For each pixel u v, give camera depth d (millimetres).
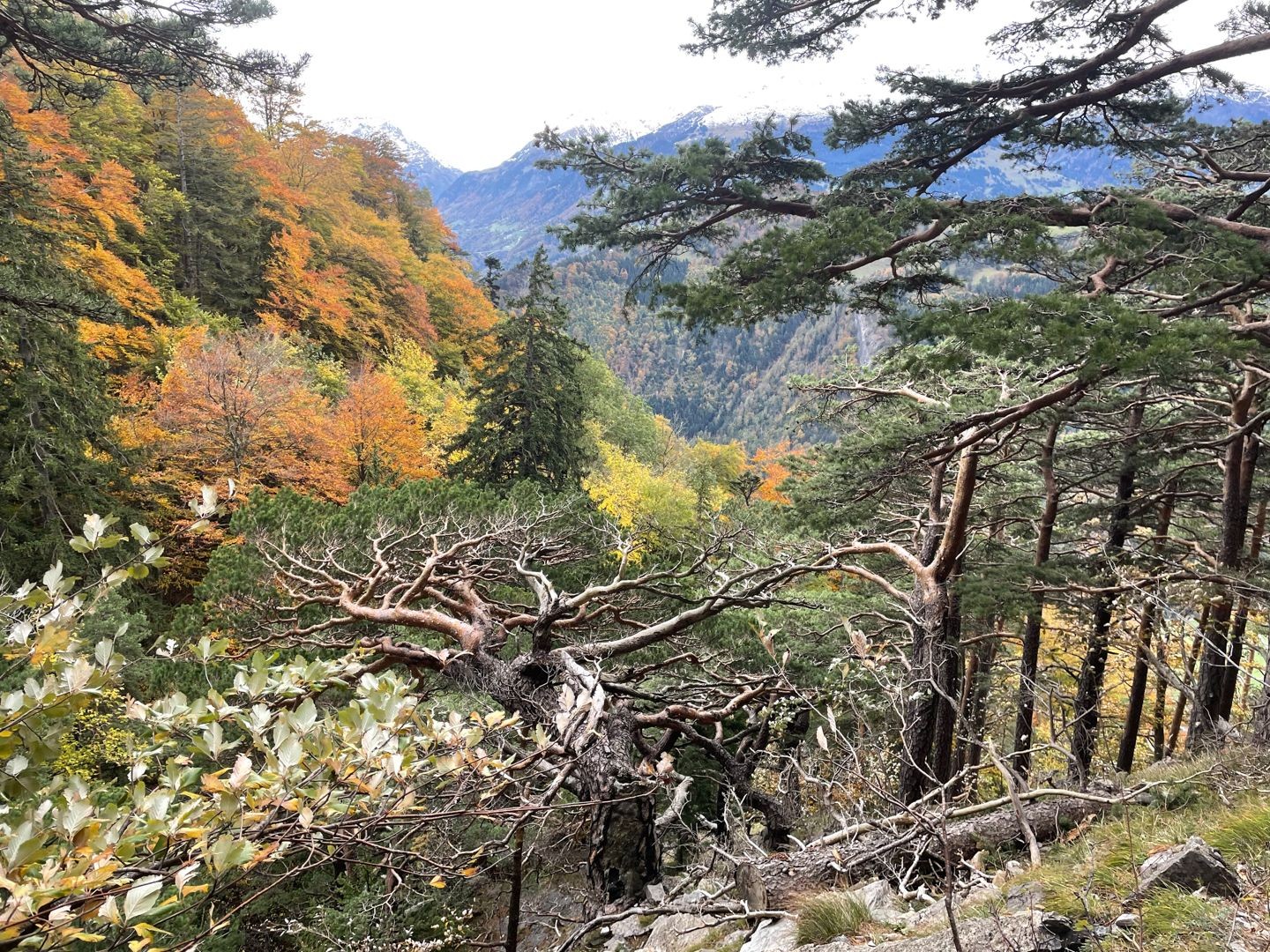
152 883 2182
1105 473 16453
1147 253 8156
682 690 12664
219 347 26328
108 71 12758
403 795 3443
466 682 11180
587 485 34531
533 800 6527
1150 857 4391
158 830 2484
